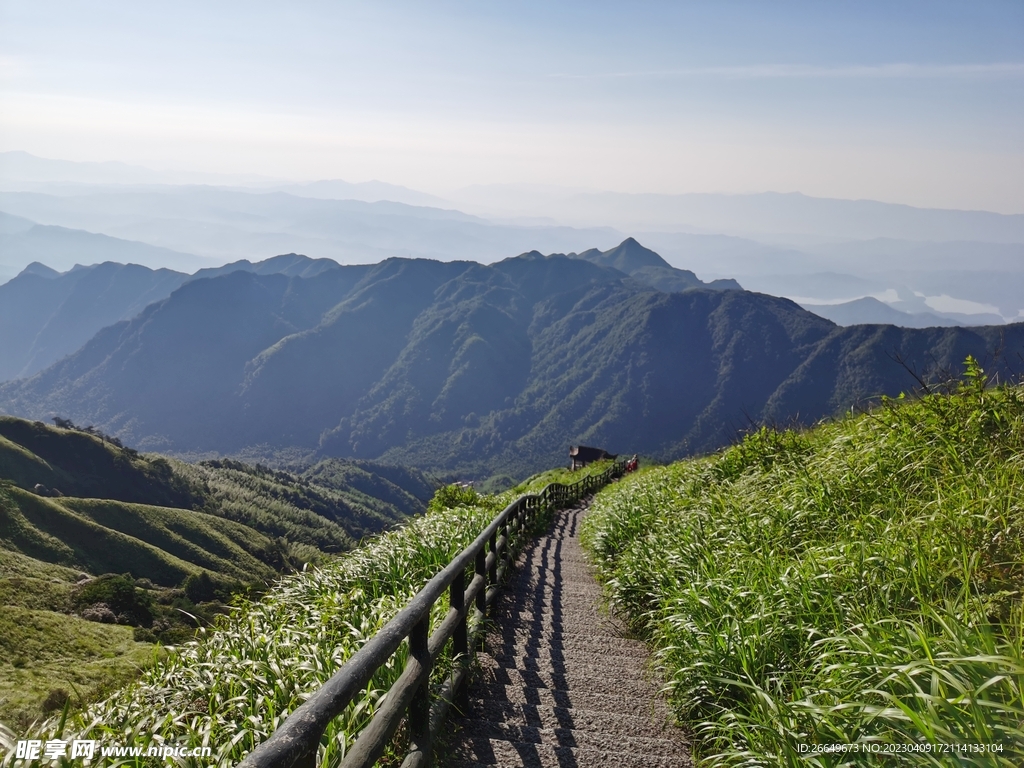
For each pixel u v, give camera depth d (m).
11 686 8.68
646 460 55.19
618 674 5.62
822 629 4.00
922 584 3.84
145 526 90.94
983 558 3.83
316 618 5.47
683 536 7.04
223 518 116.25
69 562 73.94
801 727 3.30
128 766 3.30
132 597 32.91
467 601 5.18
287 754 1.90
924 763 2.52
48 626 23.25
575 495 28.03
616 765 3.91
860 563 4.27
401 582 6.57
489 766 3.83
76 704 4.54
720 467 9.97
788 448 9.05
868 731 2.96
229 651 4.95
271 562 95.31
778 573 4.87
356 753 2.58
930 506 4.84
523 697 4.99
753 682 3.81
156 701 4.28
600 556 10.05
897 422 6.76
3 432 116.12
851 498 5.86
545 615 7.52
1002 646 2.95
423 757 3.31
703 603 5.03
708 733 4.07
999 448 5.36
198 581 49.91
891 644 3.28
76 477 113.25
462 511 10.73
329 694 2.32
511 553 9.84
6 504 77.31
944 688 2.77
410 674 3.37
